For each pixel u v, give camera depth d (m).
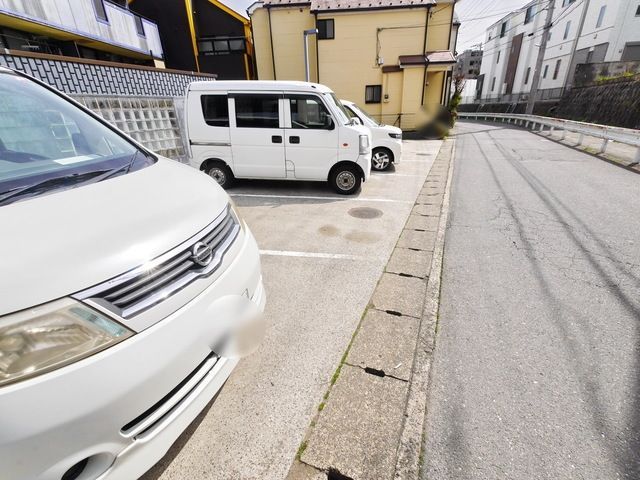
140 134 5.50
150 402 1.03
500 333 2.10
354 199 5.00
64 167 1.55
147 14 12.38
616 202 4.55
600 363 1.84
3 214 1.10
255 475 1.31
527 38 27.14
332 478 1.31
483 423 1.51
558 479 1.28
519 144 11.14
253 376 1.79
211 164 5.24
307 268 2.94
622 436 1.44
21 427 0.80
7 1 6.15
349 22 12.99
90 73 5.05
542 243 3.36
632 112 11.84
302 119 4.73
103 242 1.04
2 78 1.78
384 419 1.54
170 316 1.11
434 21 13.24
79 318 0.93
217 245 1.41
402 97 13.56
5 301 0.84
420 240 3.49
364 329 2.14
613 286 2.58
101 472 0.98
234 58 13.38
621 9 17.38
